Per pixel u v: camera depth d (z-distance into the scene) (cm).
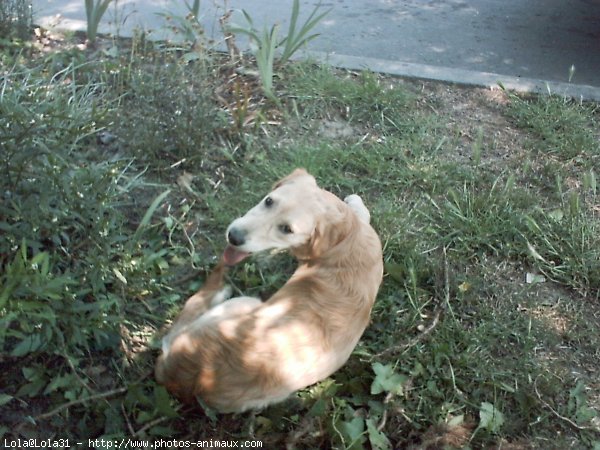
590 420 158
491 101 245
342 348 144
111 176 167
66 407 141
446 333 168
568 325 177
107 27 251
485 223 195
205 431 143
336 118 228
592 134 235
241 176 198
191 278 172
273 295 156
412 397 157
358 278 148
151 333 158
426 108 238
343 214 148
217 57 237
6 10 234
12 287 132
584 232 195
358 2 312
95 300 156
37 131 155
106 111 183
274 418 147
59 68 223
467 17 311
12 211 148
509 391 160
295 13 233
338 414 149
